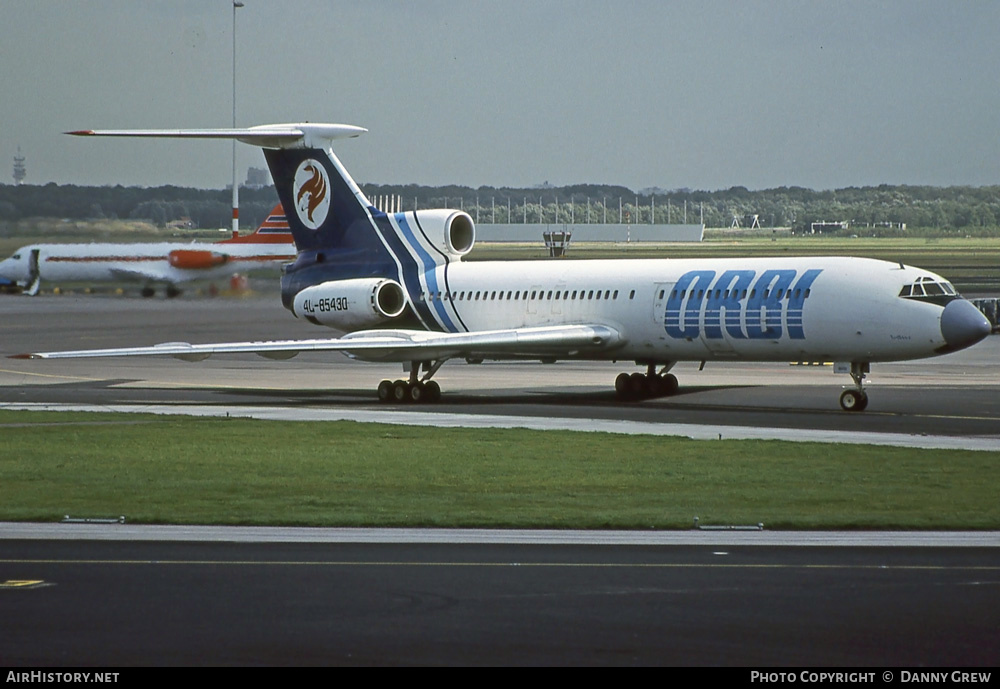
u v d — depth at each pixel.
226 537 82.56
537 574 71.06
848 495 99.75
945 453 122.94
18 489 103.50
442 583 68.88
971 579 69.69
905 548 78.50
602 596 65.88
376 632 59.16
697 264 178.12
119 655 55.56
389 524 87.06
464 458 120.88
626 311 179.38
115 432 142.25
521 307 189.25
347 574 71.12
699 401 177.88
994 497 98.69
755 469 113.25
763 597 65.62
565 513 91.44
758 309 167.38
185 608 63.53
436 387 182.88
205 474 111.44
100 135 182.00
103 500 98.06
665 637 58.34
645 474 110.62
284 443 132.50
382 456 122.44
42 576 70.69
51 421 154.25
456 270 197.50
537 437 136.75
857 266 164.25
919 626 60.16
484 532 84.50
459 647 56.78
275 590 67.31
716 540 81.31
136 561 74.75
